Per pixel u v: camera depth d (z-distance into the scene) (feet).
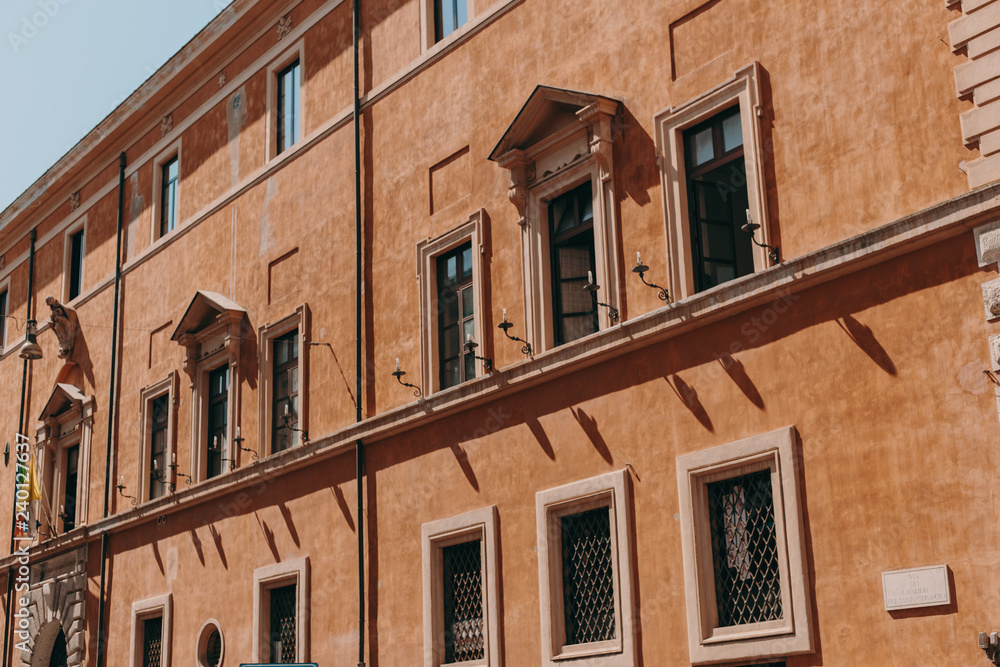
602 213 47.98
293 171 67.15
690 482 42.65
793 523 39.17
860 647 36.96
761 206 42.34
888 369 37.86
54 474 89.66
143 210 82.84
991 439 35.04
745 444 41.11
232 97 74.43
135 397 79.10
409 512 54.85
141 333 79.92
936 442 36.29
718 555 42.16
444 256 56.44
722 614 41.63
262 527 64.23
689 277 44.68
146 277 80.64
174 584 71.00
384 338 58.39
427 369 55.36
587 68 50.37
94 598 79.36
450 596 52.47
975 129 36.78
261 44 72.23
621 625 44.01
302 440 62.28
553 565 47.21
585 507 46.68
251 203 70.38
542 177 51.16
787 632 38.70
